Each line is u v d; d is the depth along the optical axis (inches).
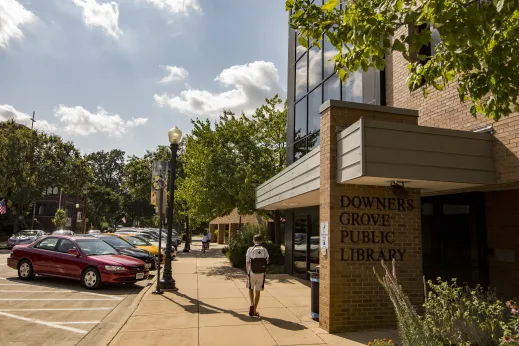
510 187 329.1
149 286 477.7
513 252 355.3
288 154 644.7
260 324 299.0
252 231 746.2
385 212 303.1
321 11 227.6
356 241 293.4
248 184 749.9
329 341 257.8
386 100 407.8
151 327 288.2
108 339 259.8
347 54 218.2
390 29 190.4
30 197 1412.4
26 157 1401.3
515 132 275.3
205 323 300.0
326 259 291.4
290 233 611.5
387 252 298.7
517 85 200.7
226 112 818.8
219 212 839.1
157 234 1216.8
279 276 583.2
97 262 469.7
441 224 395.2
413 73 239.0
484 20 160.9
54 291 455.5
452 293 200.5
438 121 343.6
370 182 288.4
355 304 286.2
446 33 165.2
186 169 846.5
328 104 306.3
